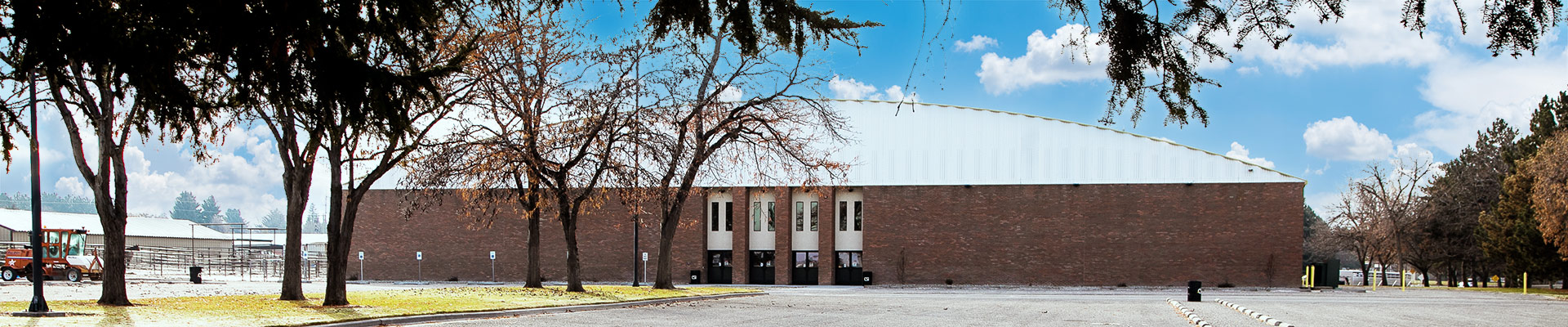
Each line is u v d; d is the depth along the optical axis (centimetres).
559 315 2566
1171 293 4744
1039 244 5744
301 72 818
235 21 753
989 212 5809
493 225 6197
